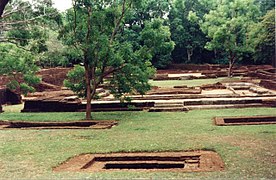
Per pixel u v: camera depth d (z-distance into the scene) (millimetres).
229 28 37875
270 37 35375
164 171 8516
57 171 8766
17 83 22281
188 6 60969
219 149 10430
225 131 13219
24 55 22062
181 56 60031
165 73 50875
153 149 10789
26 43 19688
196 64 56938
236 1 38750
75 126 16422
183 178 7703
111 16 17891
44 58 22625
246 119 15789
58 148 11391
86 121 16641
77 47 17750
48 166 9219
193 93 25234
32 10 18688
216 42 38969
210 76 43406
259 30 36656
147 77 18422
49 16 18078
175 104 20781
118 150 10844
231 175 7816
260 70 41156
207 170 8398
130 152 10688
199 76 43375
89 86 17891
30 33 19391
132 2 18000
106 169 9133
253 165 8578
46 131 14789
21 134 14211
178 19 57375
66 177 8086
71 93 26531
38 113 20812
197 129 13844
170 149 10727
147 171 8586
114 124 16000
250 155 9555
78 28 17453
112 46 17656
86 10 17734
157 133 13359
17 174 8508
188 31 58781
